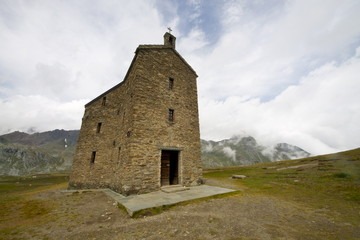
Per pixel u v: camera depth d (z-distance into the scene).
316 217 6.31
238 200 8.93
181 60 15.51
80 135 18.64
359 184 10.12
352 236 4.75
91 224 6.12
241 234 5.00
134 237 4.94
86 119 18.81
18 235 5.31
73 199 10.26
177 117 13.55
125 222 6.16
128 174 10.09
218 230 5.28
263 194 10.34
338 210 6.94
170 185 12.05
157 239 4.76
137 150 10.73
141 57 12.62
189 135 13.98
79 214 7.29
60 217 6.96
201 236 4.89
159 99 12.77
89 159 16.41
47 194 12.38
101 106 17.95
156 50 13.71
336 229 5.24
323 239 4.64
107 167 14.84
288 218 6.28
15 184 67.50
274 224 5.73
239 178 19.52
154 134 11.80
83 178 16.06
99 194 11.47
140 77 12.12
